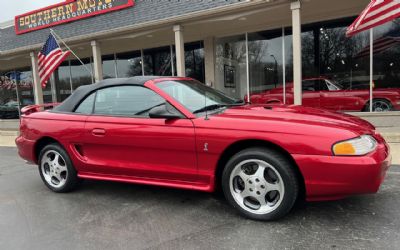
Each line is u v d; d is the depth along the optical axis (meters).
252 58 11.15
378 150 2.96
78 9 12.41
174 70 12.95
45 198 4.34
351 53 9.55
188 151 3.45
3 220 3.67
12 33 14.81
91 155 4.14
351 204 3.56
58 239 3.14
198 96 3.99
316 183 2.95
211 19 9.39
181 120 3.50
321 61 10.02
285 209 3.09
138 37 11.40
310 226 3.09
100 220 3.53
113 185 4.72
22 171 6.02
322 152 2.91
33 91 17.14
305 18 9.94
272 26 10.57
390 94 8.98
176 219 3.44
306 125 3.04
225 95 4.48
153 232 3.18
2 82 18.38
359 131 3.02
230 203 3.36
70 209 3.89
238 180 3.33
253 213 3.24
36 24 13.75
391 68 9.02
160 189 4.42
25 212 3.88
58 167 4.45
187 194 4.17
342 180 2.87
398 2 5.73
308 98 10.07
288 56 10.52
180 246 2.88
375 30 9.15
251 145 3.29
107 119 3.96
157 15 10.18
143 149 3.71
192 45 12.48
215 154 3.32
